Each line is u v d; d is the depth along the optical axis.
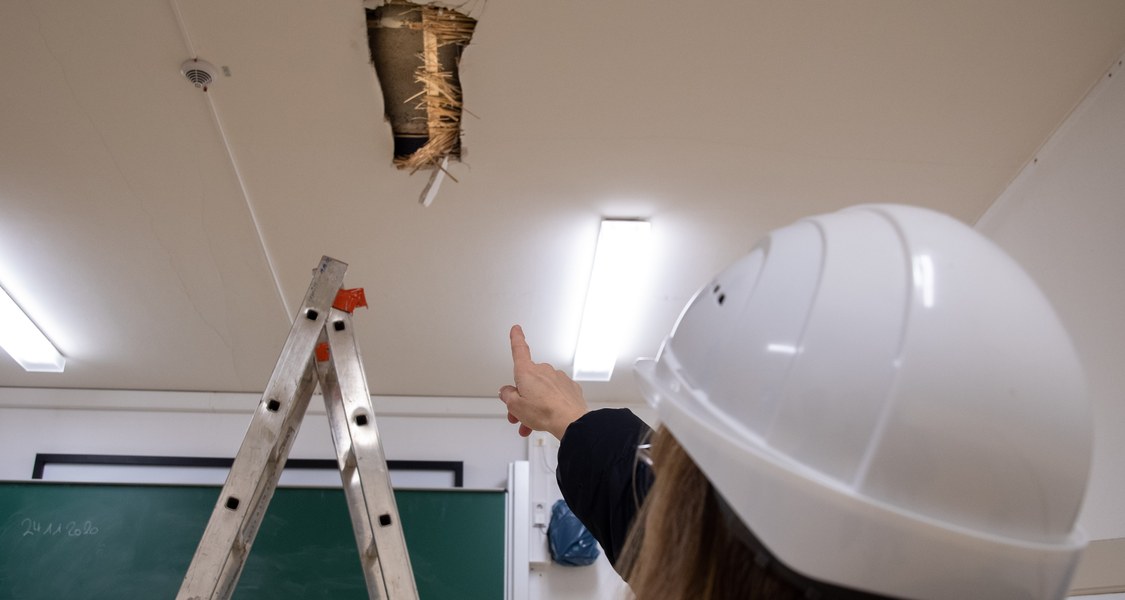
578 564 4.30
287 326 3.99
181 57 2.80
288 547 4.05
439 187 3.34
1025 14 2.85
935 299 0.55
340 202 3.38
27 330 4.07
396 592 1.30
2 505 4.07
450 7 2.66
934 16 2.81
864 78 2.99
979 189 3.43
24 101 2.96
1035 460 0.53
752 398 0.58
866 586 0.52
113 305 3.94
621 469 1.06
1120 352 2.83
